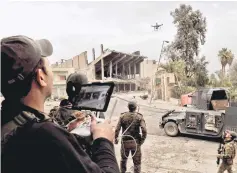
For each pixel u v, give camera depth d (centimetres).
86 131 104
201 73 3394
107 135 99
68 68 2909
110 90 108
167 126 1183
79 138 99
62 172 71
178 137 1152
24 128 72
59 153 71
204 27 3572
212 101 1112
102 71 4141
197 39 3628
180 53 3634
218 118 1037
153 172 719
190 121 1109
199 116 1089
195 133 1100
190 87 3061
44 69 82
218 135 1042
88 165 76
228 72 3119
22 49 75
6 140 72
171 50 3722
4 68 73
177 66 3241
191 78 3322
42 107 82
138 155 558
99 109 108
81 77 176
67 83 173
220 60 3491
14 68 73
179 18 3575
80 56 4047
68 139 75
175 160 820
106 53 4088
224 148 604
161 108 2091
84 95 118
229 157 596
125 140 554
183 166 766
